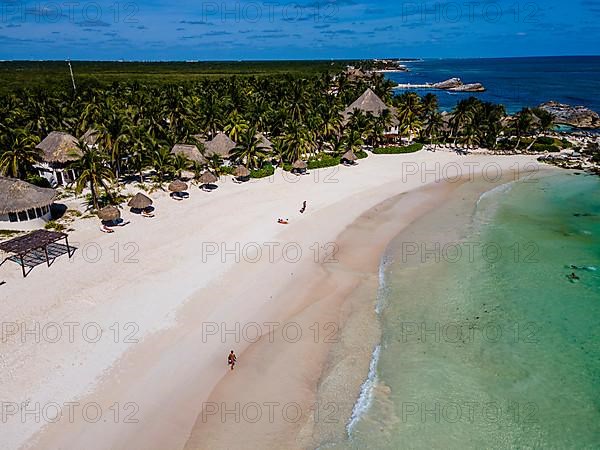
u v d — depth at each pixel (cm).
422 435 2092
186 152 5809
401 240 4194
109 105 7625
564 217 4759
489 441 2061
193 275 3400
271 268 3581
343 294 3262
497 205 5153
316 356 2614
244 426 2128
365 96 8831
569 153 7525
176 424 2130
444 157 7319
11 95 9125
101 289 3159
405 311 3056
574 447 2031
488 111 8044
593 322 2923
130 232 4138
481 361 2577
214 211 4716
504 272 3559
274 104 8950
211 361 2541
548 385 2398
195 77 17262
